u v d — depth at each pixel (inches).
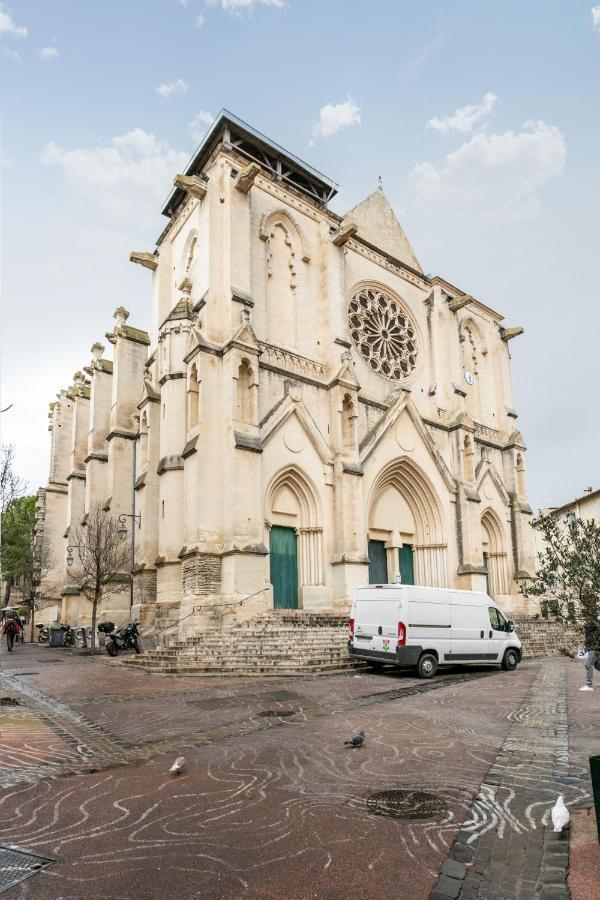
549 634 1133.1
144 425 1226.0
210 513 952.9
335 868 185.5
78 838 210.4
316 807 238.5
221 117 1193.4
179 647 820.6
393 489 1291.8
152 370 1266.0
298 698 509.0
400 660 655.1
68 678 682.2
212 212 1103.6
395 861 189.9
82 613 1359.5
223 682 620.1
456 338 1488.7
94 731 387.5
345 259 1330.0
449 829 215.3
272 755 317.4
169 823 223.0
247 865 188.2
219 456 987.3
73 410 1844.2
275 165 1321.4
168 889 173.5
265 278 1145.4
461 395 1441.9
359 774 283.0
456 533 1328.7
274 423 1043.9
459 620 717.9
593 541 248.5
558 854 192.9
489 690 561.6
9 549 1744.6
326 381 1176.2
